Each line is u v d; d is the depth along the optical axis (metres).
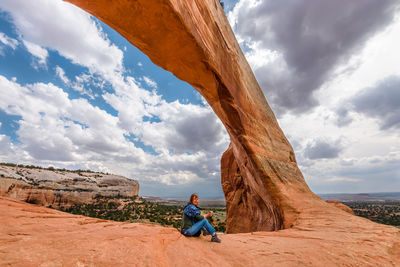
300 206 10.14
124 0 5.93
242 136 11.72
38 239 2.40
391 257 4.14
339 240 5.19
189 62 8.71
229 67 11.02
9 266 1.67
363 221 8.09
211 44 8.99
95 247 2.45
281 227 10.25
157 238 3.41
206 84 10.28
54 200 96.75
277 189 10.74
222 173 23.53
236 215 19.06
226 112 11.54
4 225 2.68
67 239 2.60
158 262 2.48
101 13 6.47
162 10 6.16
